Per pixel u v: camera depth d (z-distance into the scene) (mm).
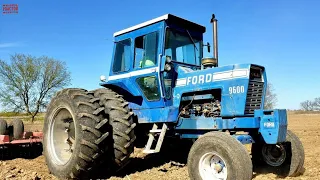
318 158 6828
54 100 5547
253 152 5695
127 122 5172
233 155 4000
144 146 6094
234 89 4840
